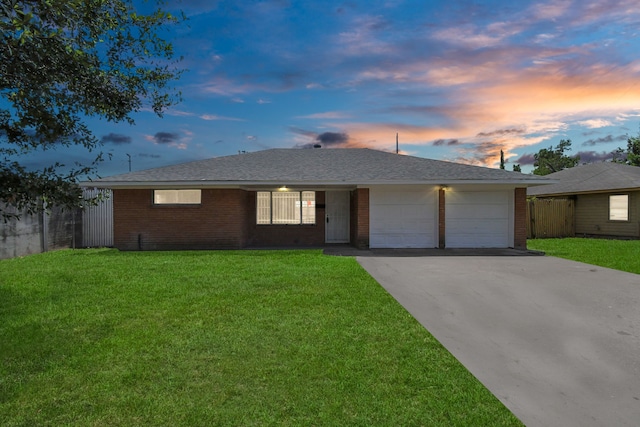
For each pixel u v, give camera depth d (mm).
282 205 14766
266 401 2963
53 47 2930
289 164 14609
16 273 8148
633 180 17672
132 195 13266
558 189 20547
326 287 6777
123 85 4320
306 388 3170
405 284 7359
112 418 2721
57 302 5762
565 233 19141
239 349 3957
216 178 12609
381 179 12516
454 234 13414
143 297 6043
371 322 4867
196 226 13336
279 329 4566
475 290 6863
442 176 12695
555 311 5566
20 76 2900
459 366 3627
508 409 2873
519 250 12789
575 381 3352
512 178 12367
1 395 3031
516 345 4219
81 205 3312
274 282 7180
